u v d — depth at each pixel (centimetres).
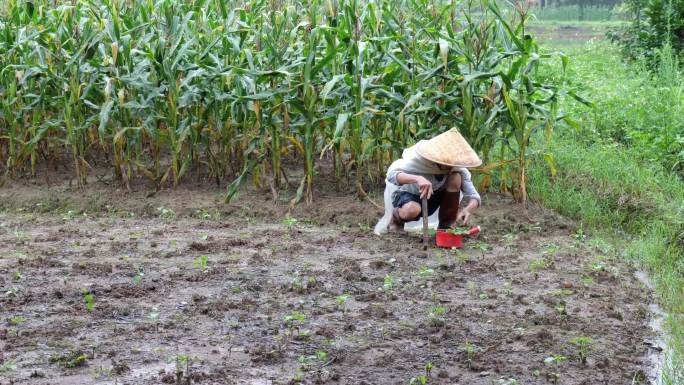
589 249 991
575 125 1150
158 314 754
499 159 1195
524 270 899
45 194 1227
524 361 659
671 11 1939
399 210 999
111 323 735
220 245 984
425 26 1155
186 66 1181
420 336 708
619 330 730
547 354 673
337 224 1096
